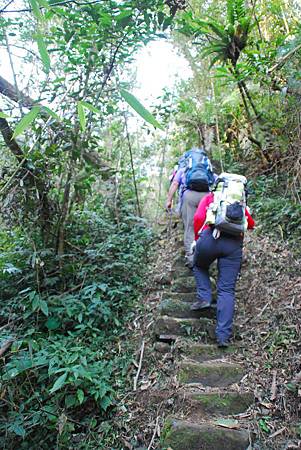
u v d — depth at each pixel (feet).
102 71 12.32
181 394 8.80
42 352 10.09
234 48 16.28
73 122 12.50
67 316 12.07
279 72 15.30
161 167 22.43
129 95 3.77
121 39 11.45
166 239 17.76
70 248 14.48
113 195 18.22
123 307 13.10
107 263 14.42
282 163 16.26
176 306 11.91
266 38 18.38
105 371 10.41
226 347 10.13
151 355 10.80
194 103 21.22
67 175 13.21
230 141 20.58
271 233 14.10
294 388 8.40
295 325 9.86
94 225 15.75
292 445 7.52
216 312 11.34
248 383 8.98
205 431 7.71
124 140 19.92
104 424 9.32
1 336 11.16
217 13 19.72
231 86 20.57
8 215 12.23
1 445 9.32
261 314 10.99
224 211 10.46
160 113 18.35
